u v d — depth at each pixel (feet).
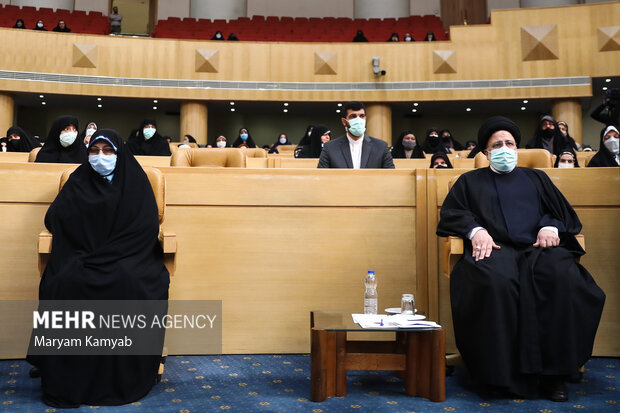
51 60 37.83
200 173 9.26
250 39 43.04
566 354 6.84
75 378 6.68
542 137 20.83
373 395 7.09
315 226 9.31
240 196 9.28
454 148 34.88
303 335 9.11
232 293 9.11
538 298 7.10
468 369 7.37
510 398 7.00
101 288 7.04
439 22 45.68
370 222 9.34
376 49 39.70
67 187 7.83
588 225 9.09
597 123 42.86
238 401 6.79
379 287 9.21
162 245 7.91
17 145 23.02
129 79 38.63
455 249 7.79
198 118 39.78
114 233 7.56
